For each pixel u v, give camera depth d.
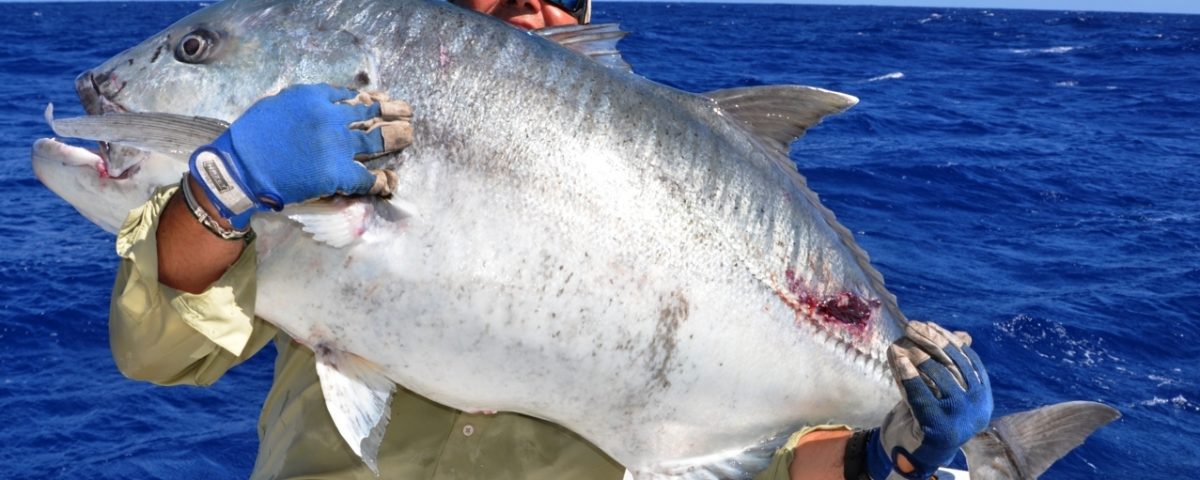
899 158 12.73
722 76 24.02
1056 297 7.91
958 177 11.91
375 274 2.08
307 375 2.63
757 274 2.35
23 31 45.56
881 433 2.47
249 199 1.92
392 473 2.55
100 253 8.66
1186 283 8.33
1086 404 2.68
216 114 2.11
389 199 2.05
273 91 2.11
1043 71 28.02
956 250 9.20
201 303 2.05
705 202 2.30
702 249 2.27
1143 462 5.53
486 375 2.18
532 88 2.18
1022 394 6.36
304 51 2.12
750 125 2.51
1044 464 2.70
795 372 2.42
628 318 2.20
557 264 2.14
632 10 110.12
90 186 2.13
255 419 5.91
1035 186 11.79
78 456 5.46
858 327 2.50
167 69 2.12
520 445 2.60
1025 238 9.70
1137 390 6.46
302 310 2.15
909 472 2.41
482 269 2.10
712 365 2.31
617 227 2.19
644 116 2.29
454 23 2.18
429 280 2.09
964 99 20.64
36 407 5.96
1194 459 5.59
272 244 2.09
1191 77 26.73
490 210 2.10
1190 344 7.15
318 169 1.92
